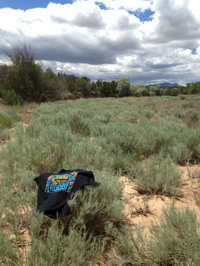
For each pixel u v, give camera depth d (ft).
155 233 8.31
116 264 8.30
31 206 10.61
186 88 247.09
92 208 9.52
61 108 52.95
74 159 15.70
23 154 15.21
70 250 7.59
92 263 7.80
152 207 12.54
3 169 14.82
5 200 10.89
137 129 27.07
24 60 83.20
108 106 68.39
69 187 9.98
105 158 16.22
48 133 21.80
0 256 7.38
